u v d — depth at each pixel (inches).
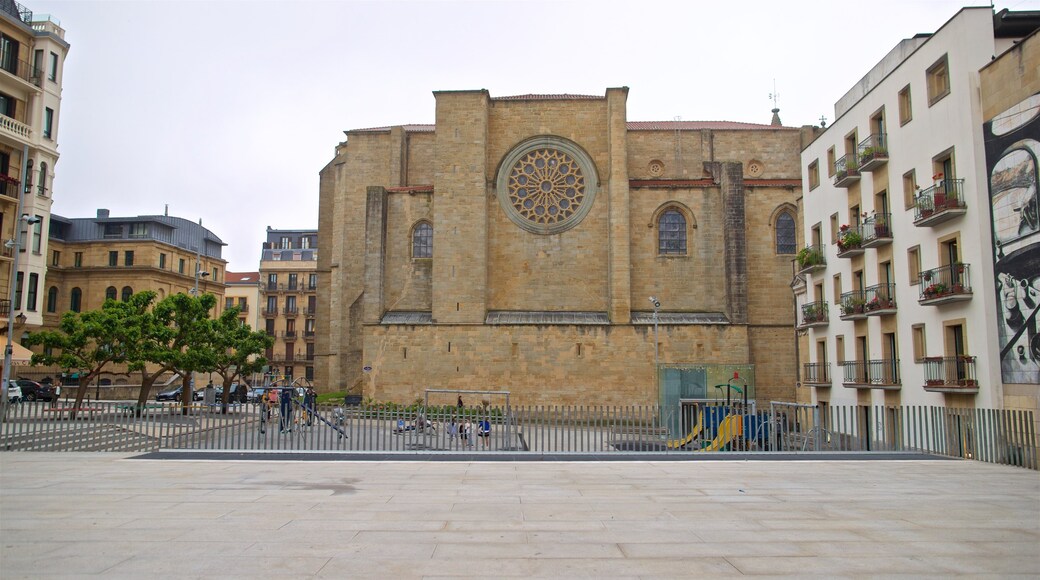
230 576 388.5
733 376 1665.8
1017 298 950.4
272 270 4365.2
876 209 1363.2
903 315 1259.8
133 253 3314.5
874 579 390.9
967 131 1059.3
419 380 2091.5
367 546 456.4
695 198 2209.6
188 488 685.9
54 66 2074.3
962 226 1072.8
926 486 717.9
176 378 3282.5
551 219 2239.2
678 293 2178.9
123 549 445.7
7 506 588.7
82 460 896.9
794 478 773.3
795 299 1825.8
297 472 801.6
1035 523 537.0
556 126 2257.6
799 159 2507.4
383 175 2479.1
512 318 2155.5
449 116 2214.6
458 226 2167.8
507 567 409.4
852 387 1438.2
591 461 924.6
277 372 4033.0
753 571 403.9
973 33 1064.8
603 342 2078.0
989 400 1002.7
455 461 917.2
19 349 1660.9
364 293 2199.8
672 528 514.0
